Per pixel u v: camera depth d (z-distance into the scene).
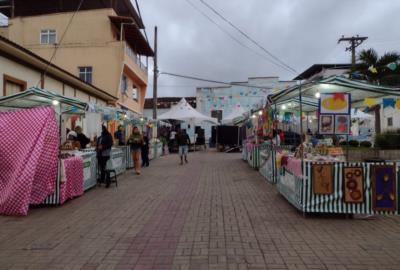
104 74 22.22
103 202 7.73
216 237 5.14
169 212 6.71
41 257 4.41
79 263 4.20
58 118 10.23
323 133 6.72
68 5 25.44
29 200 6.68
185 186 9.78
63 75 14.34
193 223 5.92
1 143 6.89
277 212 6.68
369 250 4.57
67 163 7.64
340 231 5.43
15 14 25.95
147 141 15.27
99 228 5.67
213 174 12.34
